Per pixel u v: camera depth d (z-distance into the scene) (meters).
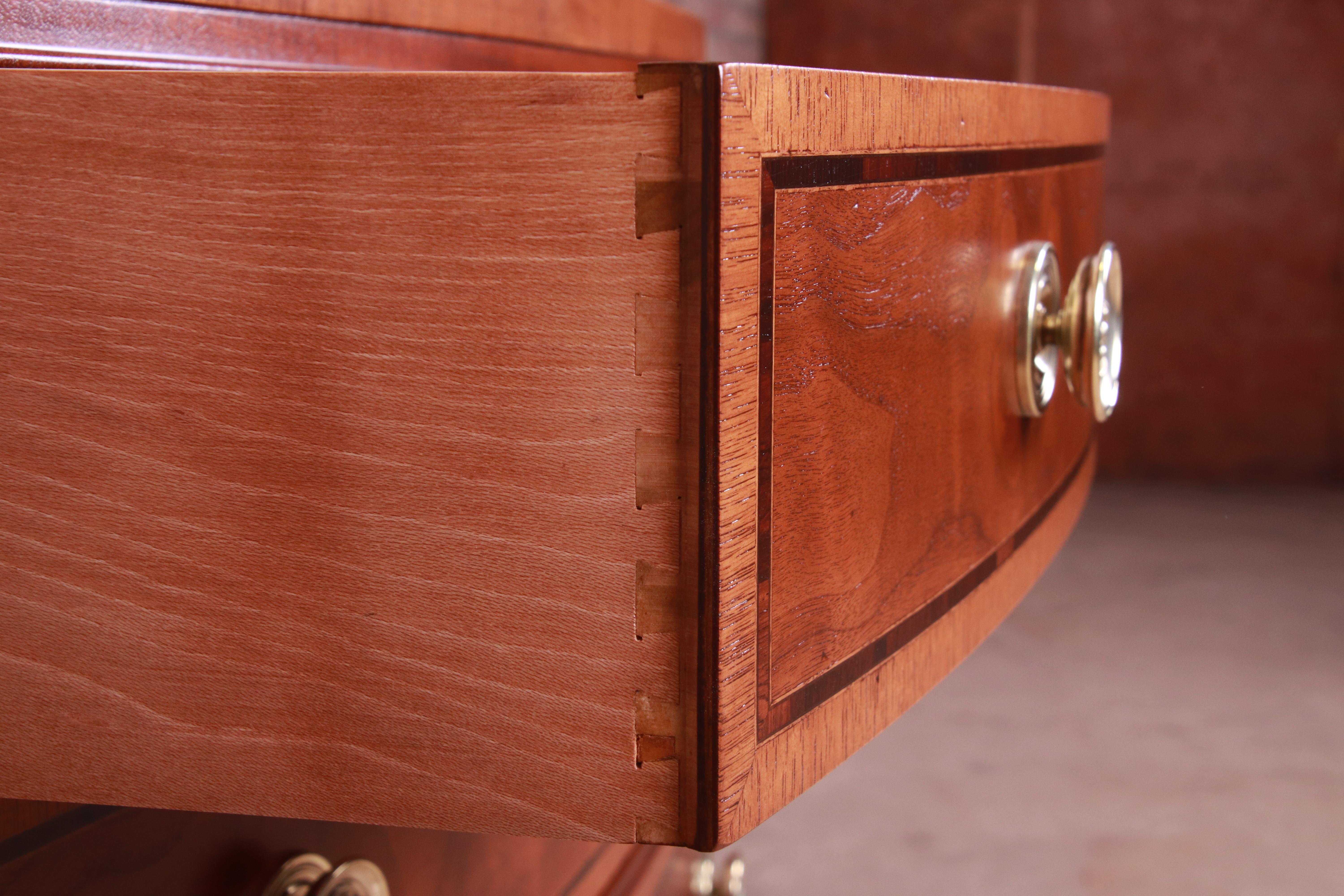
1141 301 3.44
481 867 0.73
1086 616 2.48
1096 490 3.43
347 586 0.38
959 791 1.79
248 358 0.38
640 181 0.34
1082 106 0.68
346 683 0.39
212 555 0.39
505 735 0.38
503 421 0.36
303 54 0.57
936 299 0.48
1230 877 1.53
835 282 0.40
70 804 0.47
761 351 0.36
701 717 0.36
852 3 3.42
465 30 0.70
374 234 0.36
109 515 0.39
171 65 0.49
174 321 0.38
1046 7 3.34
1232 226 3.36
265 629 0.39
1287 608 2.51
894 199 0.43
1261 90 3.28
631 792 0.37
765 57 3.50
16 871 0.46
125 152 0.37
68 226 0.38
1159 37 3.31
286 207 0.36
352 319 0.37
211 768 0.40
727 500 0.35
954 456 0.51
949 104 0.47
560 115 0.35
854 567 0.43
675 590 0.36
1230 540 2.97
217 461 0.38
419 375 0.37
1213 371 3.44
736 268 0.35
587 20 0.88
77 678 0.40
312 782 0.39
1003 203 0.54
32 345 0.39
